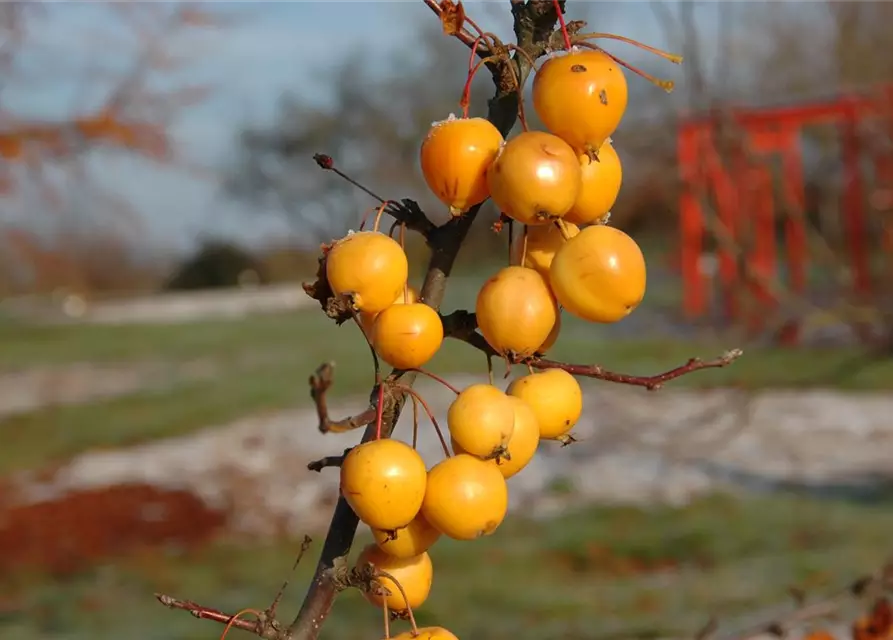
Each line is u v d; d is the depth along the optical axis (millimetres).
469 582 7367
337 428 1311
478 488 1417
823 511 8898
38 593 7777
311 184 45594
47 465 12656
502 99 1558
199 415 15422
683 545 7992
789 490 9797
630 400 14469
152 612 7266
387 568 1540
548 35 1567
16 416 15961
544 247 1550
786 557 7480
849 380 14250
